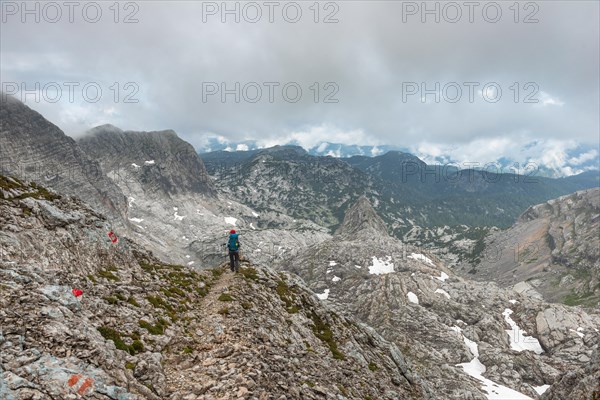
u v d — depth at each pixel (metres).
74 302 16.53
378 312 173.62
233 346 20.50
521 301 177.38
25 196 23.48
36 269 18.09
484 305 175.88
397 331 153.50
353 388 25.42
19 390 10.42
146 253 34.41
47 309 14.52
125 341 17.20
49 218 23.22
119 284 23.62
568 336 145.25
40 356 12.05
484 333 153.62
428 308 174.75
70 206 26.94
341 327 41.59
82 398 11.38
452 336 148.75
